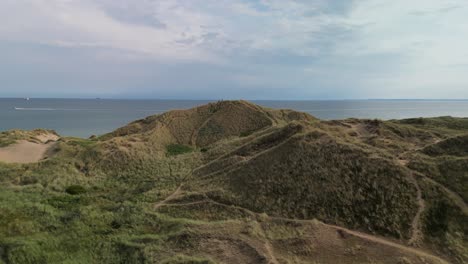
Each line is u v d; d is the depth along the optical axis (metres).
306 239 19.81
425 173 24.12
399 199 22.11
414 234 19.83
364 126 36.94
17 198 26.58
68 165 35.31
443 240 19.30
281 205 23.72
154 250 19.55
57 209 25.19
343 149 26.88
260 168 27.73
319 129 31.92
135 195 28.67
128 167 35.94
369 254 18.39
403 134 34.69
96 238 21.06
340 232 20.44
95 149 38.72
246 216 23.09
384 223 20.81
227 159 31.58
